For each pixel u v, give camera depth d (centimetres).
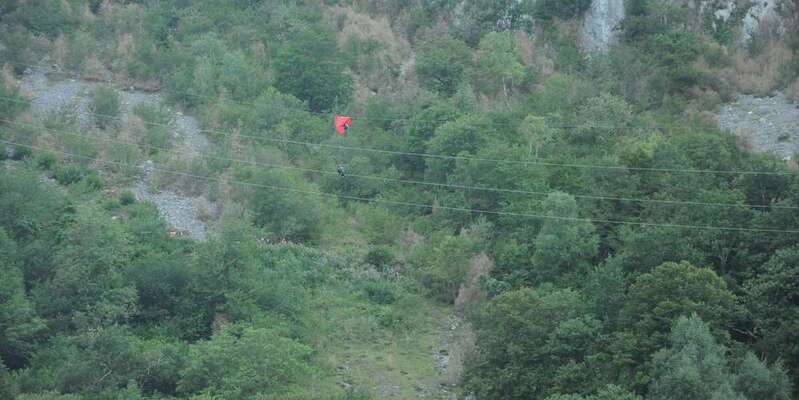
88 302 5438
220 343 5144
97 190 7212
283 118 8194
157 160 7612
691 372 4153
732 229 5522
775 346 4669
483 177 7106
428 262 6712
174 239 6525
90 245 5647
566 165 7025
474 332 5462
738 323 4922
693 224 5703
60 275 5459
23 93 8131
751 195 5988
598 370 4700
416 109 8269
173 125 8212
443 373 5625
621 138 7612
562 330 4912
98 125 8025
